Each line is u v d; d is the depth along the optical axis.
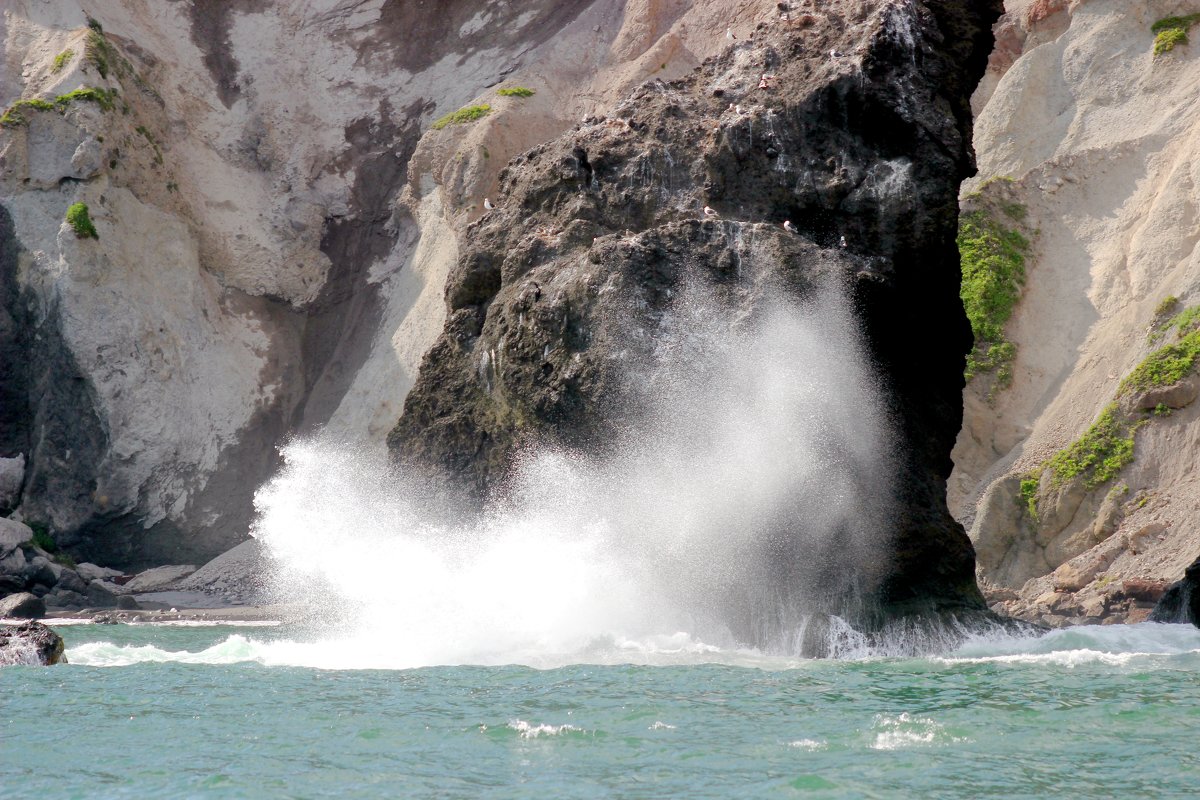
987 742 43.66
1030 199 173.00
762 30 93.00
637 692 55.62
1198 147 162.88
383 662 69.50
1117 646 74.81
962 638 76.69
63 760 42.25
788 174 84.62
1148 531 125.38
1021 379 157.25
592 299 80.31
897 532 78.38
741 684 58.16
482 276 92.31
